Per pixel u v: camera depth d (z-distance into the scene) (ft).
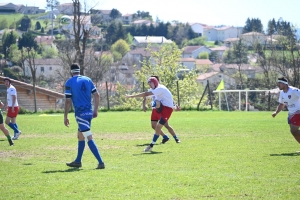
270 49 352.69
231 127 118.83
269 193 48.37
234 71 476.95
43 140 98.89
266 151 77.00
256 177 55.83
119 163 68.18
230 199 46.42
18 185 53.57
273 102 257.55
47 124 137.28
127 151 81.10
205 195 47.98
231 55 593.01
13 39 574.97
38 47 597.11
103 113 187.11
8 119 102.01
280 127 117.60
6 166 66.39
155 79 83.51
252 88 357.00
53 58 535.60
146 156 74.49
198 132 108.27
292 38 318.86
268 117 154.71
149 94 82.99
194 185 52.16
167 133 107.45
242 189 50.06
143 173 59.26
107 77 447.01
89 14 276.21
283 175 56.85
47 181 55.31
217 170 60.75
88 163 68.95
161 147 84.89
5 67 408.26
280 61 327.47
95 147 63.87
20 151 83.05
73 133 112.37
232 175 57.21
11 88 101.91
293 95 76.33
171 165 65.41
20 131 109.60
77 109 64.44
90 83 65.31
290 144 85.46
